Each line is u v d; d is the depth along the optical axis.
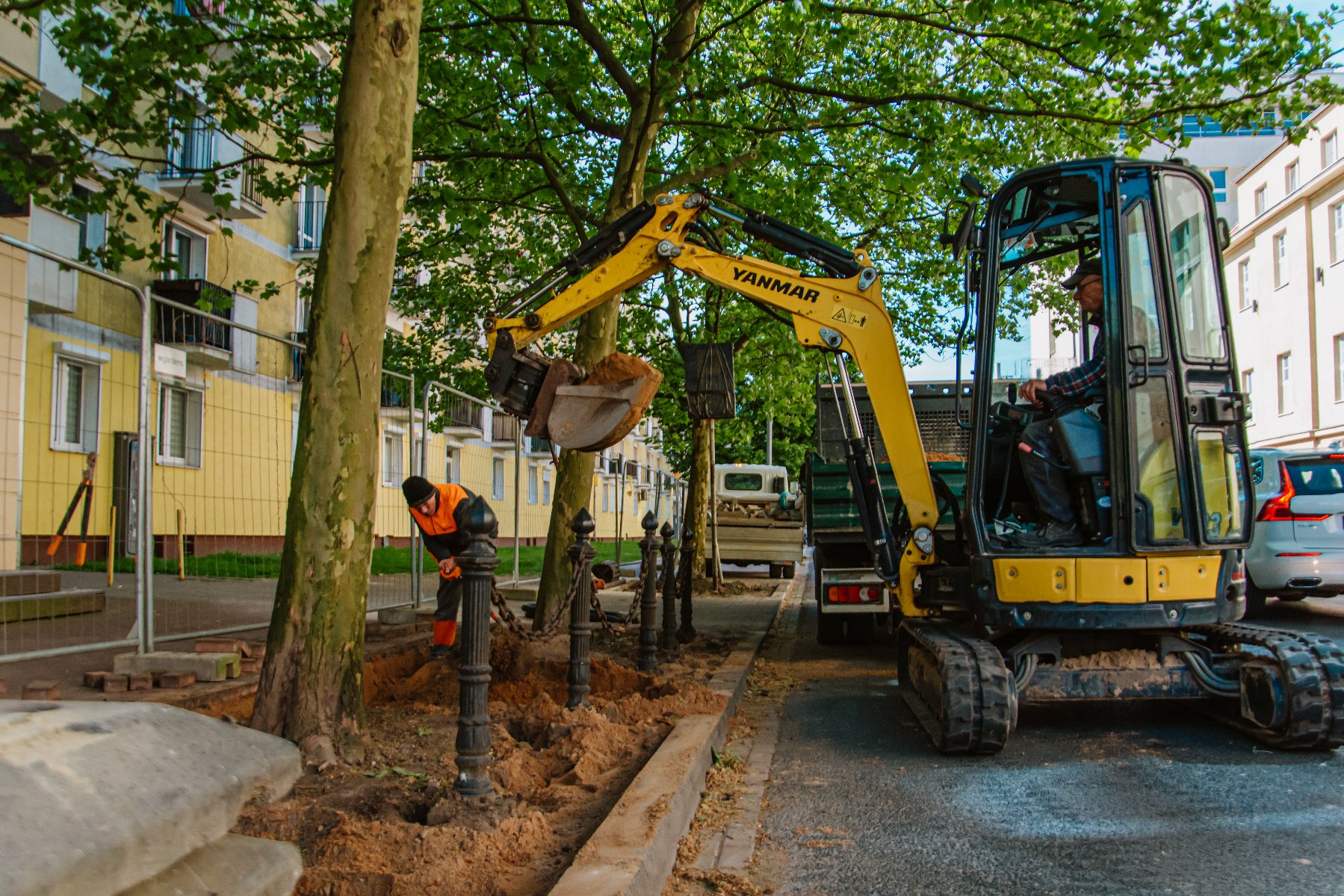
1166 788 5.05
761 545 20.03
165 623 7.50
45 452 6.68
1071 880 3.81
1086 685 6.02
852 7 10.02
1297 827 4.38
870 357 7.07
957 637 6.24
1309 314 33.31
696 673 8.00
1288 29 9.34
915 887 3.77
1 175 9.52
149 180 19.55
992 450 6.82
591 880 3.14
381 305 4.95
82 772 1.10
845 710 7.31
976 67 12.54
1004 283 7.93
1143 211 6.07
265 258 23.70
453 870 3.34
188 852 1.17
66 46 9.77
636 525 36.34
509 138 12.38
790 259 13.95
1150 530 5.84
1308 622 11.69
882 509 7.20
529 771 4.68
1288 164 35.19
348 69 4.91
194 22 10.09
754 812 4.71
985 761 5.73
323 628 4.72
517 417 7.37
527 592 13.79
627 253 7.53
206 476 7.83
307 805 3.94
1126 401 5.95
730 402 7.44
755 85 12.49
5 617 6.62
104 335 6.81
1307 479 11.50
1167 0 9.48
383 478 11.57
